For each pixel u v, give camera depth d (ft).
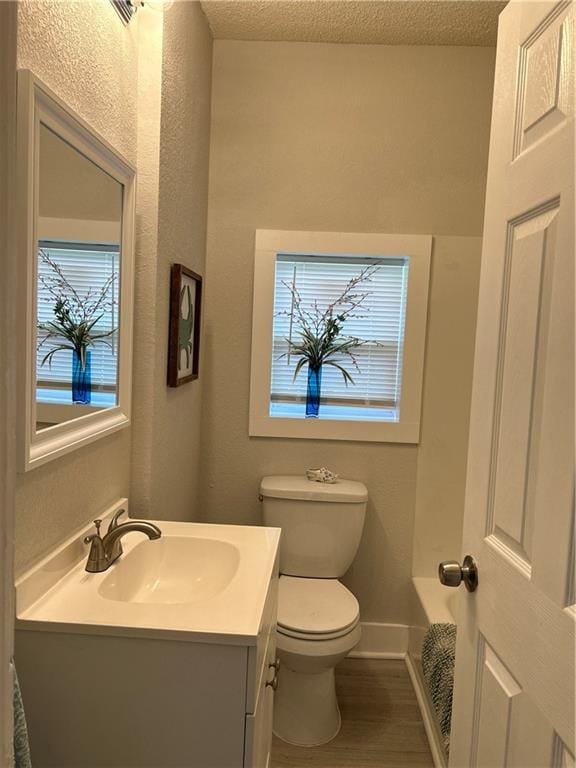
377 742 6.10
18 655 3.17
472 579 3.29
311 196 7.41
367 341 7.68
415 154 7.38
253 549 4.45
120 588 4.02
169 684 3.18
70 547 3.75
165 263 5.25
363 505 7.06
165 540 4.65
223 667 3.16
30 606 3.27
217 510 7.75
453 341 7.52
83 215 3.74
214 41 7.23
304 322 7.68
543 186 2.58
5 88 1.51
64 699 3.20
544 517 2.43
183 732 3.22
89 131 3.62
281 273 7.64
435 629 6.38
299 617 5.91
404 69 7.29
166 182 5.17
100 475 4.36
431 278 7.48
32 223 3.01
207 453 7.68
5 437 1.58
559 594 2.29
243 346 7.57
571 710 2.17
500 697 2.85
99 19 3.94
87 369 3.92
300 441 7.66
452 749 3.62
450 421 7.59
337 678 7.27
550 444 2.40
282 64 7.29
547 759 2.34
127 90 4.57
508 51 3.08
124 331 4.59
